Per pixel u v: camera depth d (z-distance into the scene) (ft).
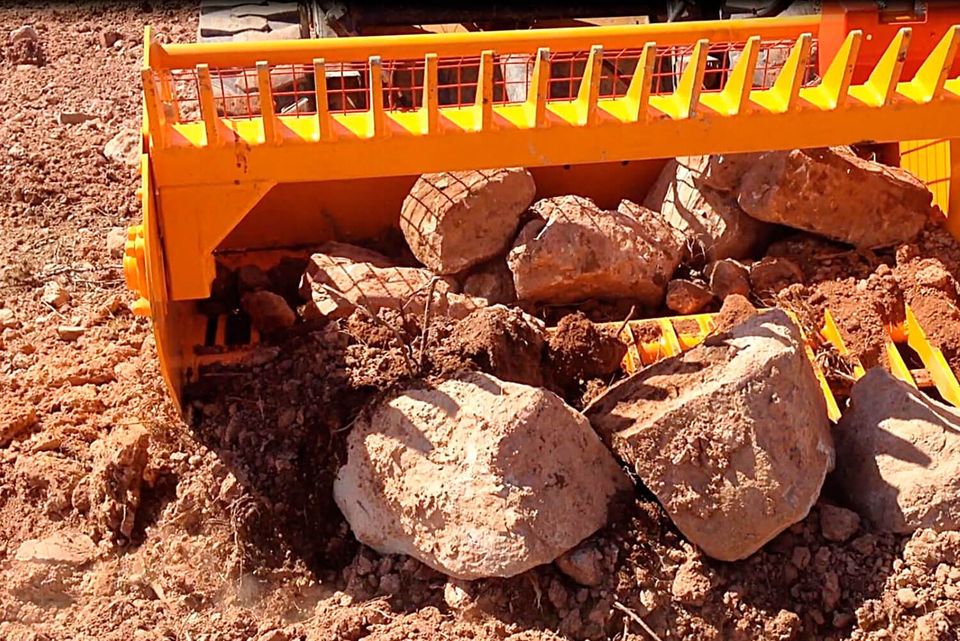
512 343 7.73
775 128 7.51
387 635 6.52
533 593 6.61
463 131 7.23
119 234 10.54
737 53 9.52
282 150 7.13
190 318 8.37
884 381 7.14
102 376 8.46
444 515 6.63
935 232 9.25
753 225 9.21
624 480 6.88
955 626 6.39
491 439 6.53
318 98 6.98
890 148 10.05
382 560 7.02
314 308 8.32
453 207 8.48
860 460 7.01
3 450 7.86
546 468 6.56
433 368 7.60
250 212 9.26
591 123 7.30
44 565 7.03
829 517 6.79
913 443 6.86
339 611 6.73
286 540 7.17
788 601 6.63
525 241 8.50
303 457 7.39
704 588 6.52
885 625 6.51
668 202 9.49
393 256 9.54
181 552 7.09
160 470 7.45
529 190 8.66
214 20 12.98
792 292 8.75
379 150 7.22
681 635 6.52
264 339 8.23
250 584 7.00
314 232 9.48
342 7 10.27
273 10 13.30
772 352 6.63
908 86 7.71
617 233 8.63
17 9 15.99
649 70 7.18
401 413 6.96
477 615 6.61
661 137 7.43
